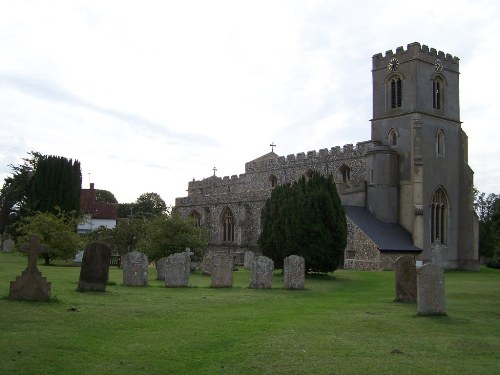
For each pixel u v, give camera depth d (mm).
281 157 66375
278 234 37469
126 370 10555
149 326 14664
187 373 10523
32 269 17312
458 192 56062
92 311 16156
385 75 56531
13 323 13805
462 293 24969
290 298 22766
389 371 10852
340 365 11188
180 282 25125
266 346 12656
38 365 10461
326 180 37781
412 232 52312
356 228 49594
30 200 56812
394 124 55375
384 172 54031
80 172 57656
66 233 38719
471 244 55375
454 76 57375
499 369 11164
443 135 55375
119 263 43250
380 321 16391
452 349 12961
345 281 33344
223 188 75500
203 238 42094
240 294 23156
